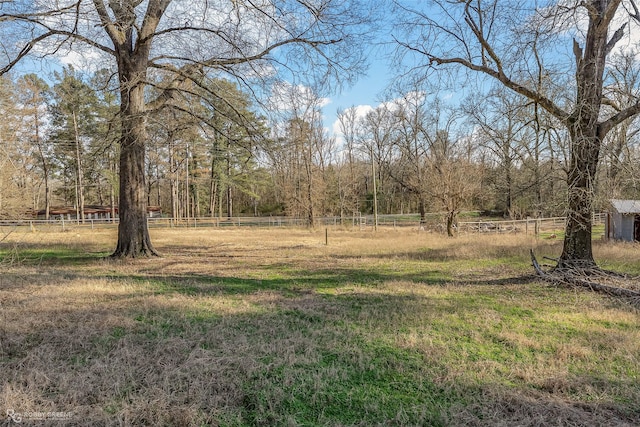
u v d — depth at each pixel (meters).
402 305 6.24
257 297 6.88
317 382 3.39
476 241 17.95
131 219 12.45
